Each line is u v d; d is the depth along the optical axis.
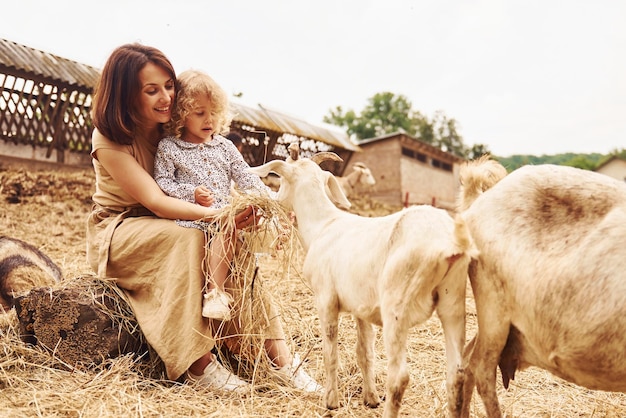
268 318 3.90
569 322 2.50
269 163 3.97
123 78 3.82
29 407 3.05
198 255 3.70
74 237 8.95
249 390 3.56
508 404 3.60
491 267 2.84
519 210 2.80
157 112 3.90
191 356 3.55
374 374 3.70
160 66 3.88
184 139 4.09
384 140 27.86
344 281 3.31
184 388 3.52
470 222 2.99
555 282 2.54
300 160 4.05
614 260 2.43
